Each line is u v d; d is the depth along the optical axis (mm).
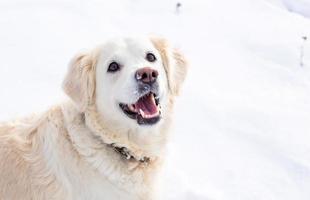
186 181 1753
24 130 1546
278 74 2246
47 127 1517
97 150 1487
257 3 2809
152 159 1534
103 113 1494
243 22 2594
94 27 2373
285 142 1900
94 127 1489
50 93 2016
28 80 2064
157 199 1562
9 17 2340
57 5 2473
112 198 1502
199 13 2637
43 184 1499
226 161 1838
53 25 2334
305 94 2146
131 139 1508
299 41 2428
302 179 1790
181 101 2047
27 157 1513
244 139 1915
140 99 1480
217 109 2020
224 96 2094
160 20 2533
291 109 2051
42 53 2186
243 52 2361
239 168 1816
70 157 1489
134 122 1493
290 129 1953
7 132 1547
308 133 1940
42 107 1947
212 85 2148
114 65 1498
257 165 1829
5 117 1898
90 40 2289
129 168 1505
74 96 1504
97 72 1513
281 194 1744
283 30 2539
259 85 2180
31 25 2311
